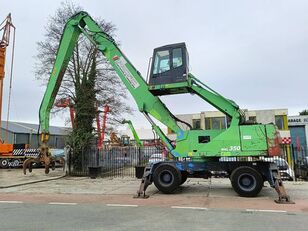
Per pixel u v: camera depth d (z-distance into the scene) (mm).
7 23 24422
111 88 24969
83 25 15617
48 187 14258
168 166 11977
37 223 7156
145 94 13414
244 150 11445
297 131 37750
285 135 34438
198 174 12773
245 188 11164
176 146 12508
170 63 12656
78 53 24250
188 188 13438
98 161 21109
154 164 12234
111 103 25047
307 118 37531
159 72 12758
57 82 15578
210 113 35906
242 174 11219
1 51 23547
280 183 10344
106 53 14398
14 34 24672
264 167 11578
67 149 21141
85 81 23719
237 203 9836
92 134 22188
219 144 11773
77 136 21438
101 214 8156
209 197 11062
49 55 24922
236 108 11969
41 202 10133
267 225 6945
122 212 8422
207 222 7234
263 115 36219
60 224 7055
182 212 8414
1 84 23516
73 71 24062
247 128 11586
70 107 23859
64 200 10539
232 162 12008
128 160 21984
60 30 25109
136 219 7547
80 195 11742
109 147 23031
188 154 12211
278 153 11148
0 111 23469
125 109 26172
